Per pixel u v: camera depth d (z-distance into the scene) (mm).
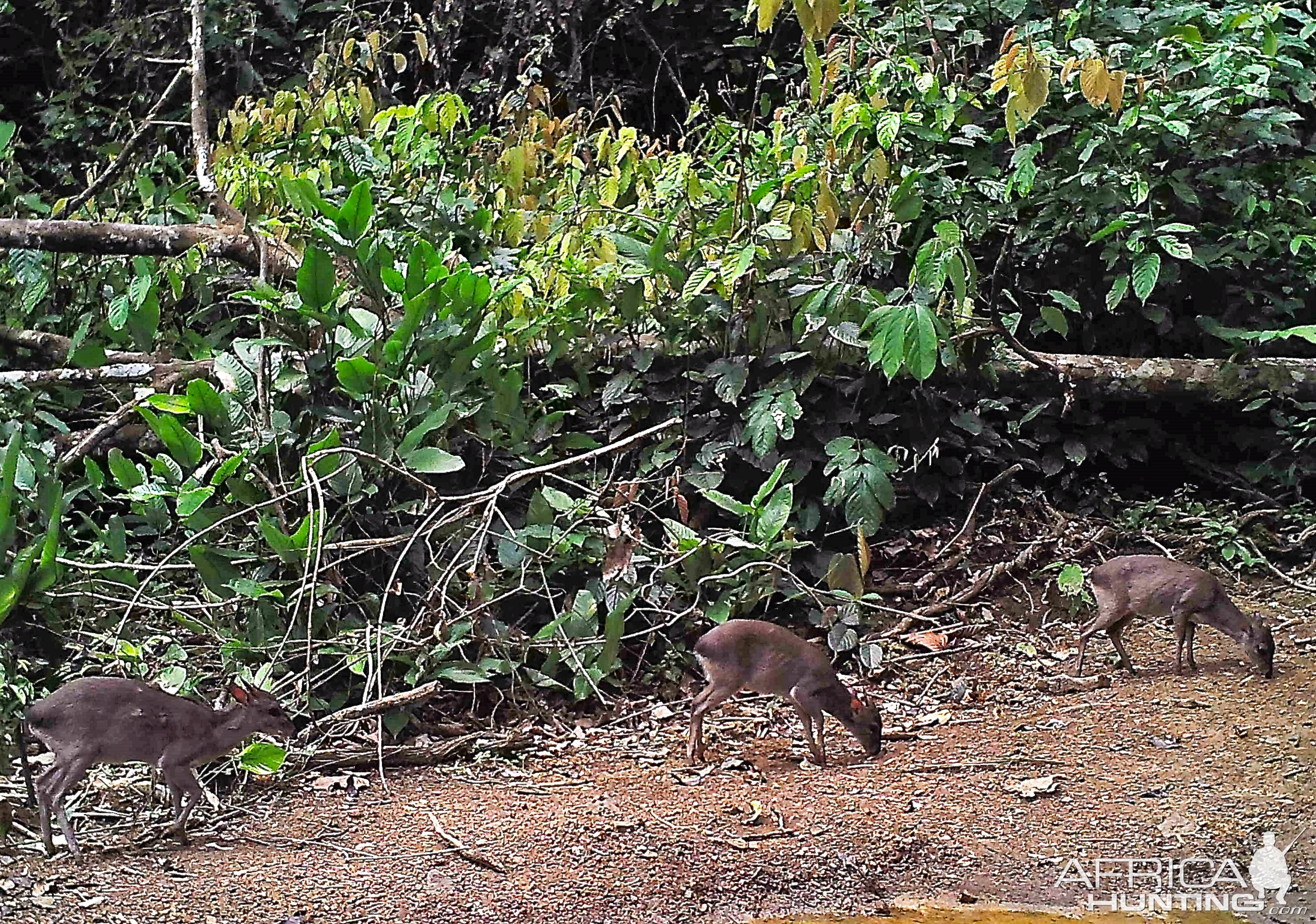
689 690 5562
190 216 7613
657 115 11070
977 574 6629
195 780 3975
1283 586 6703
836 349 6438
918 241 7121
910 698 5484
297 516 5617
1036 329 7402
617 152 7250
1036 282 7664
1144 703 5246
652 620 5832
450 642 5117
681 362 6641
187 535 5910
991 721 5148
